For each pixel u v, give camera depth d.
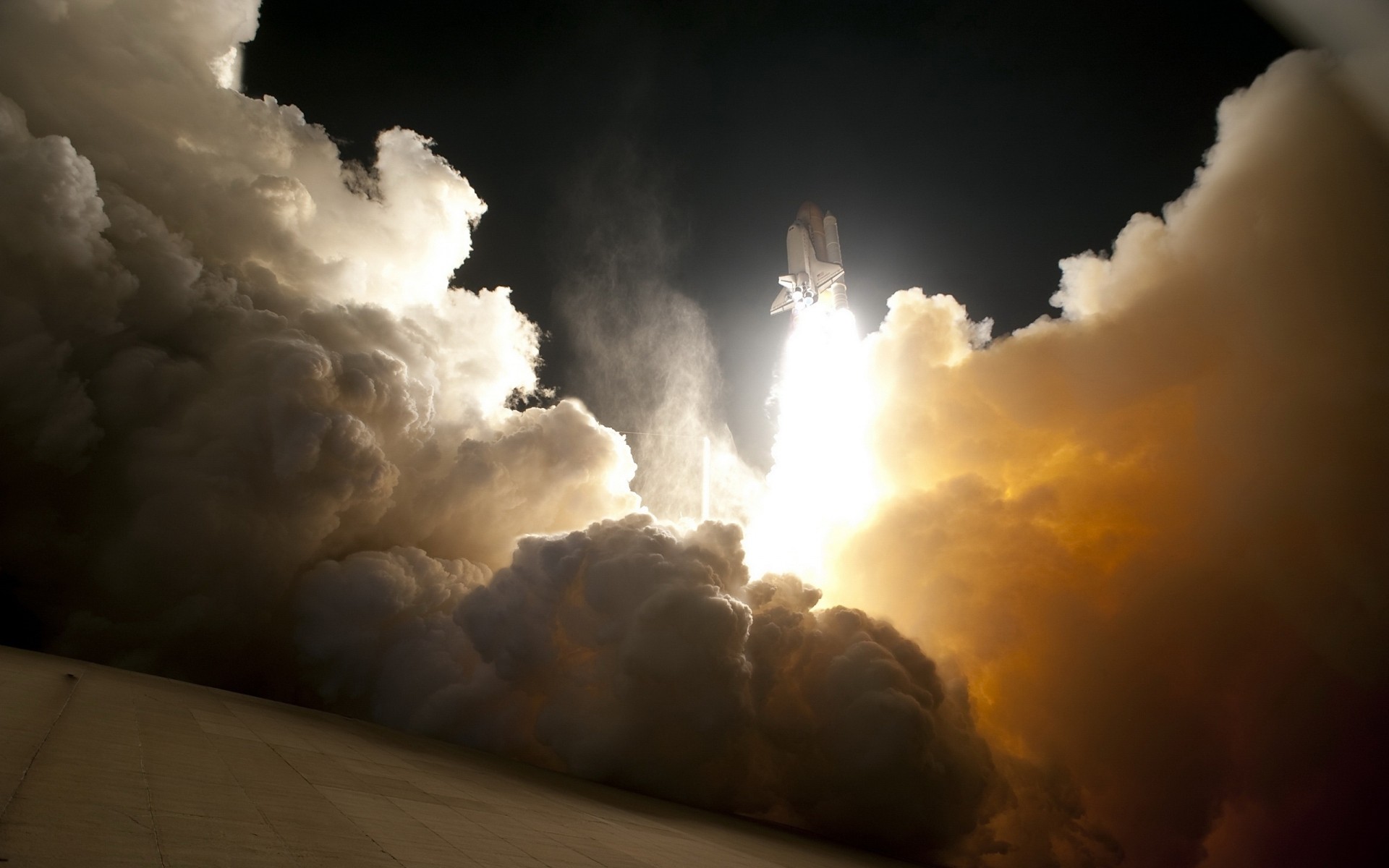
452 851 8.92
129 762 9.45
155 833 6.88
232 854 6.77
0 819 6.27
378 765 14.38
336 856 7.48
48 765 8.39
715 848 14.49
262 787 9.93
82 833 6.39
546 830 11.93
